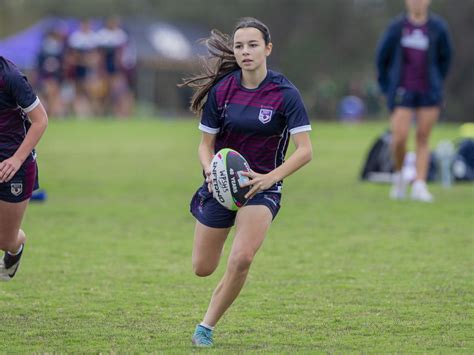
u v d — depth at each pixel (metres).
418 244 37.84
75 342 23.27
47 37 115.56
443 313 26.56
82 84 120.31
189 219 44.66
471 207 48.38
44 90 117.81
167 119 136.38
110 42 119.44
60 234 40.00
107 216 45.12
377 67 48.97
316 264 33.88
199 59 24.34
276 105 23.33
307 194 54.16
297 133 23.17
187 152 81.62
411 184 57.28
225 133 23.94
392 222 43.38
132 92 145.12
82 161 72.56
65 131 98.50
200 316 26.28
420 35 47.56
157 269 32.97
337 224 42.94
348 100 166.12
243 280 22.77
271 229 41.62
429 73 47.81
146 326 25.08
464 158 61.69
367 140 97.56
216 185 22.34
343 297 28.66
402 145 49.19
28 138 24.81
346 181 61.50
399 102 48.47
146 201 50.72
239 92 23.59
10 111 25.09
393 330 24.64
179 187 57.44
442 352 22.20
